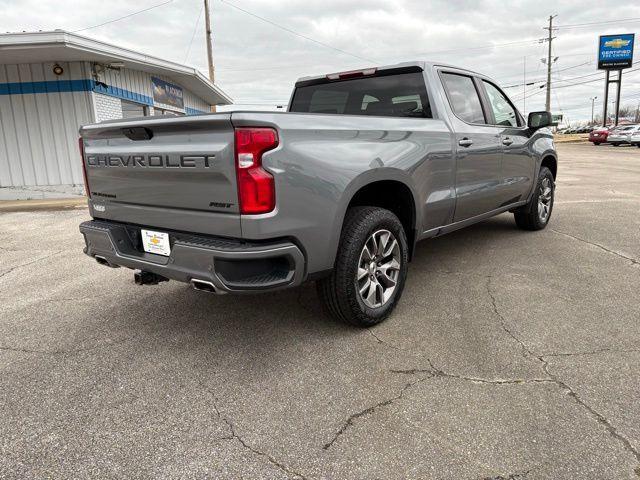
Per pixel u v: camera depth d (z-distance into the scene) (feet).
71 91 37.65
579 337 10.23
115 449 7.16
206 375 9.17
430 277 14.35
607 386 8.36
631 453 6.75
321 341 10.41
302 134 8.80
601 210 24.57
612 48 162.09
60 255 19.19
